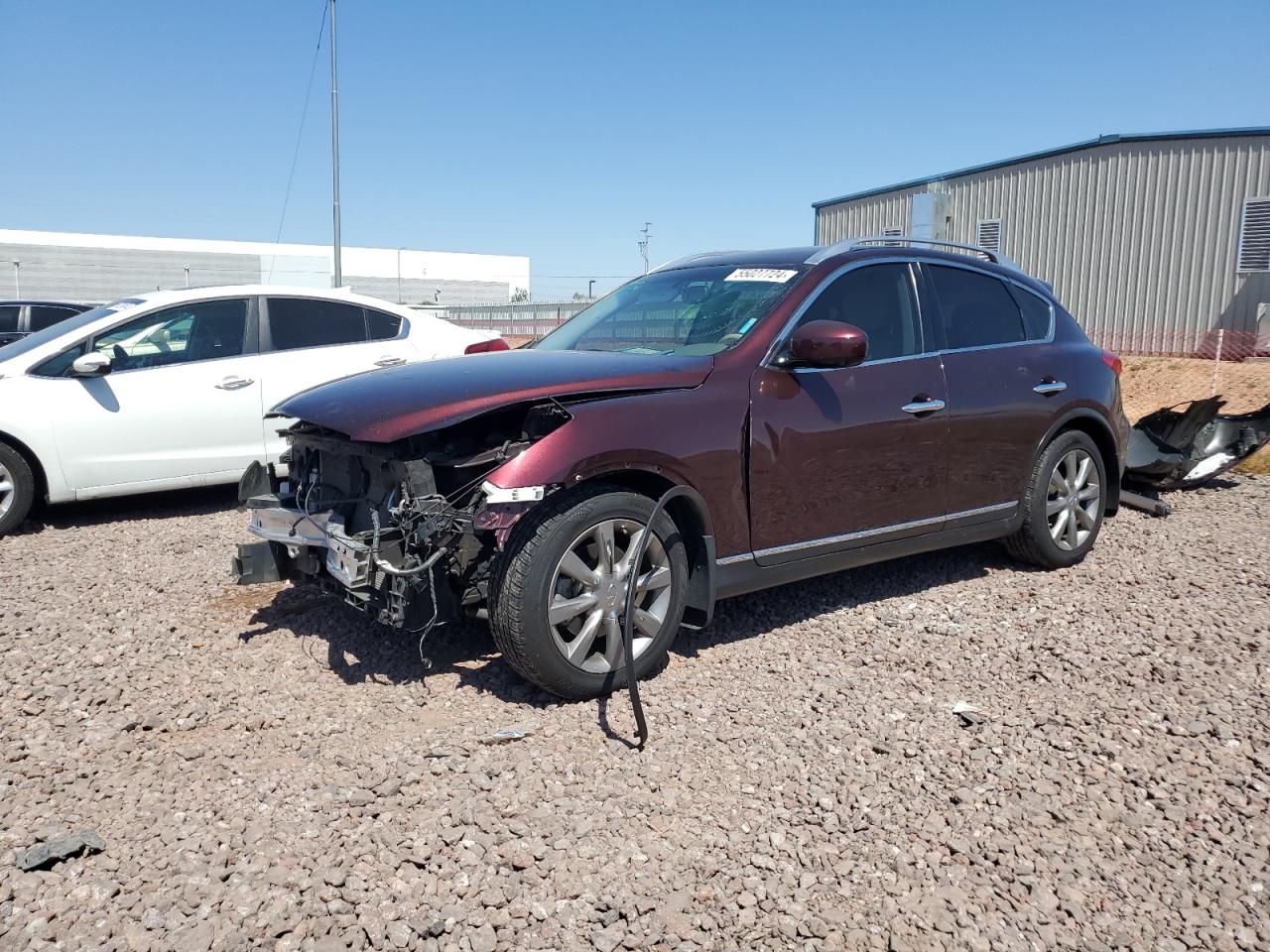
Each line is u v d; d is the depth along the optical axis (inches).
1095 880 103.7
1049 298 219.8
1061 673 156.1
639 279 213.2
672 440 147.9
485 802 116.5
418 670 158.1
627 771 124.6
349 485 154.5
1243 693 147.8
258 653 166.9
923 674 156.3
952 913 98.0
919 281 190.7
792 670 157.8
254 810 115.3
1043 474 204.7
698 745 131.9
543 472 135.7
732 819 114.0
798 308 170.1
